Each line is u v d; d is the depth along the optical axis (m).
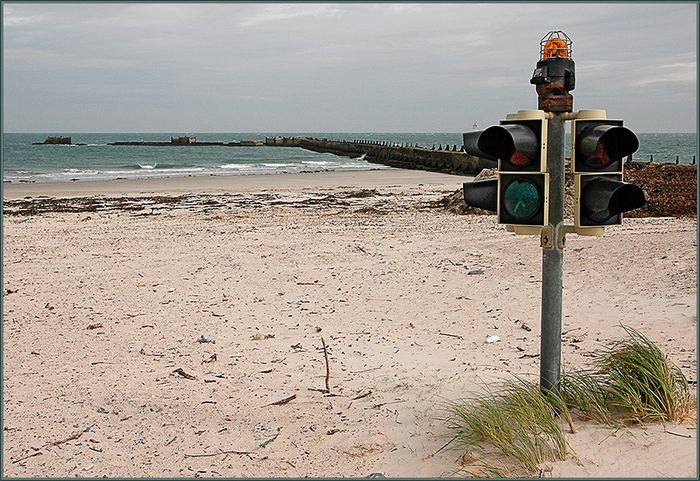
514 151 4.92
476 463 4.75
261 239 15.59
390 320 9.08
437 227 17.02
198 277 11.91
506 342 7.96
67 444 5.65
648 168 23.41
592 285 10.20
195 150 112.88
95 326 9.12
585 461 4.58
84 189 33.12
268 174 46.38
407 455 5.10
